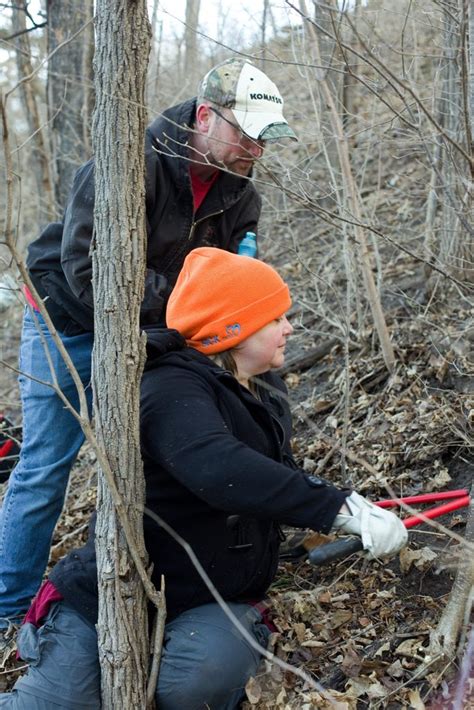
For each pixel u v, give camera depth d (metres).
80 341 2.92
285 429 2.76
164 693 2.37
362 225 2.79
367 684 2.31
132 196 2.12
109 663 2.29
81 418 2.14
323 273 4.98
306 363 4.38
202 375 2.39
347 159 3.75
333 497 2.20
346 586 2.75
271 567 2.60
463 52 2.46
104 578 2.25
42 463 2.97
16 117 7.48
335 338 4.38
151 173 2.79
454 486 3.01
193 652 2.36
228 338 2.43
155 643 2.31
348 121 4.55
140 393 2.35
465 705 2.14
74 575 2.44
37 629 2.48
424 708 2.18
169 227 2.93
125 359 2.17
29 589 3.04
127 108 2.06
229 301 2.42
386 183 5.70
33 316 2.19
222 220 3.09
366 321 4.32
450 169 3.39
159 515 2.41
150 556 2.44
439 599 2.55
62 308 2.88
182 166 2.84
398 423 3.42
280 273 5.46
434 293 3.87
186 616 2.45
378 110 5.24
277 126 2.75
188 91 6.66
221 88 2.74
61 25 5.38
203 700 2.36
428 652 2.32
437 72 3.43
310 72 4.27
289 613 2.68
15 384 6.17
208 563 2.44
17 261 2.04
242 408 2.43
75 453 3.00
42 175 6.21
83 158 5.56
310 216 5.90
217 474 2.19
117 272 2.13
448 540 2.75
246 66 2.79
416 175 5.55
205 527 2.42
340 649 2.49
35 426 2.97
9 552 3.00
